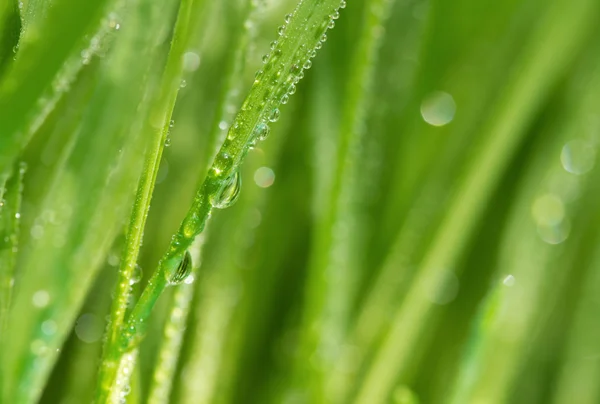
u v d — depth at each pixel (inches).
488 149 8.8
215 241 8.6
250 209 8.7
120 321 7.0
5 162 6.7
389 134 9.2
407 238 9.0
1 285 7.2
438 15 9.2
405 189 9.2
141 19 7.7
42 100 7.3
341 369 8.7
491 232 9.4
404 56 9.2
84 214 7.7
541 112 9.5
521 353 8.8
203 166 7.7
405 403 8.2
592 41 9.3
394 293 8.9
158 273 7.0
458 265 9.3
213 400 8.5
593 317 9.3
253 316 8.9
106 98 7.7
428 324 9.1
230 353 8.7
